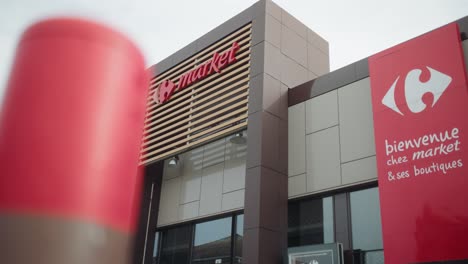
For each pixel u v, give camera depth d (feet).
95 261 2.40
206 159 48.60
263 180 37.60
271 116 40.81
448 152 30.01
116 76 2.70
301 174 39.47
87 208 2.43
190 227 48.11
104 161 2.57
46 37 2.55
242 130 42.55
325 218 37.09
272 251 35.73
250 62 43.83
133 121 2.77
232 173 44.86
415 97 33.01
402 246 29.91
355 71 39.14
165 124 50.85
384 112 34.50
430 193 29.89
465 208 28.07
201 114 46.24
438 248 28.30
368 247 33.53
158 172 53.16
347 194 36.45
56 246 2.30
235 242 42.73
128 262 2.69
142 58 2.90
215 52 48.75
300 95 42.63
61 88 2.52
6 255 2.23
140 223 49.44
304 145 40.42
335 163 37.52
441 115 31.14
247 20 46.60
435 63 32.73
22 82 2.48
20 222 2.27
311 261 33.30
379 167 33.19
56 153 2.43
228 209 43.57
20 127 2.42
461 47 32.09
